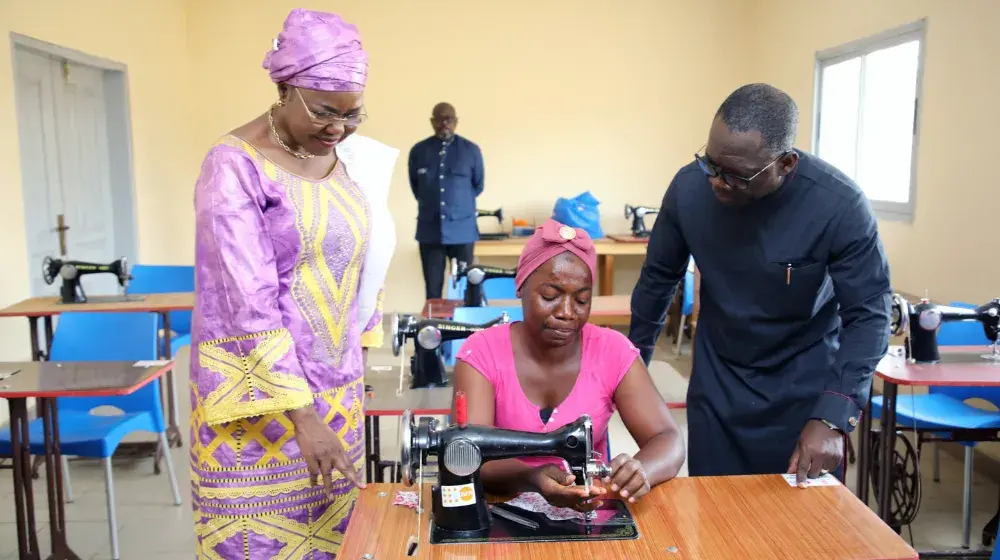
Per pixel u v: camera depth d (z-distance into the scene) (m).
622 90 6.90
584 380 1.60
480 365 1.60
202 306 1.46
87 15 5.22
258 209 1.49
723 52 6.89
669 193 1.99
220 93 6.88
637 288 2.13
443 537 1.34
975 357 2.96
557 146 6.94
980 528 3.15
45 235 4.96
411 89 6.84
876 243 1.77
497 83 6.86
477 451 1.34
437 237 6.00
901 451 3.94
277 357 1.45
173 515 3.31
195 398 1.54
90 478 3.70
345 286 1.65
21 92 4.68
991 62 3.75
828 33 5.42
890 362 2.89
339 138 1.51
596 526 1.37
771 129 1.62
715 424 2.04
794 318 1.89
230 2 6.77
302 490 1.62
